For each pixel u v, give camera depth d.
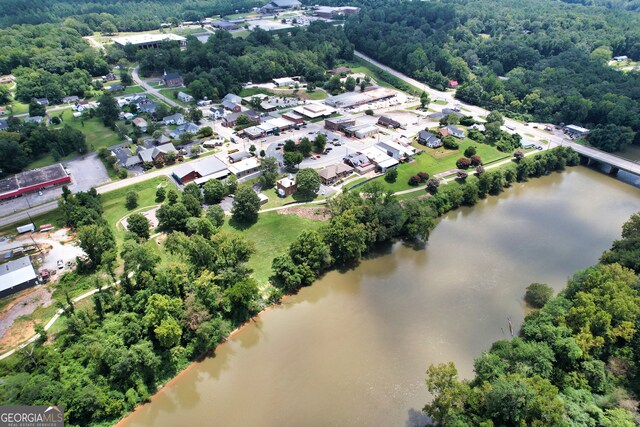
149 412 86.06
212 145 191.75
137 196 151.12
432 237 142.25
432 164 181.00
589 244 140.00
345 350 99.62
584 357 86.31
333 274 123.69
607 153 194.62
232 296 103.31
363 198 149.25
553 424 70.50
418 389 90.31
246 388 90.88
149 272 105.38
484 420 74.44
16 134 176.62
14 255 123.19
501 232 145.75
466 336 103.62
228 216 144.00
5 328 99.25
